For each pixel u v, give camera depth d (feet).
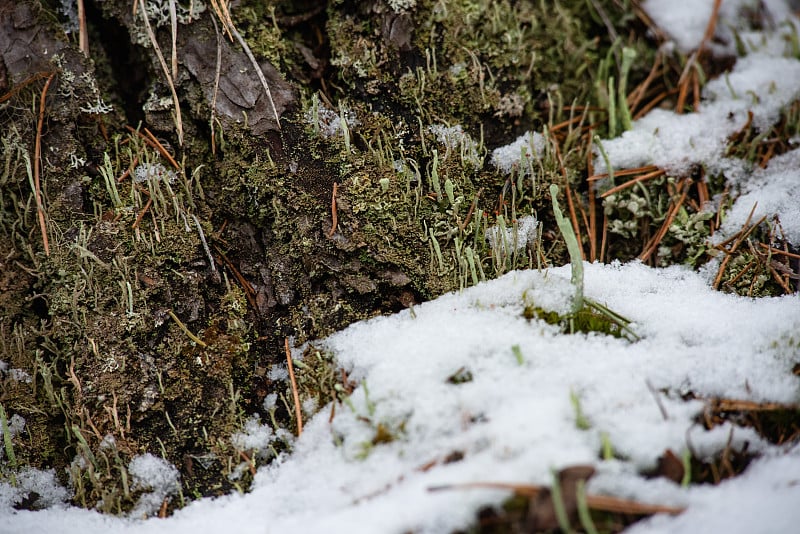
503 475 1.27
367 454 1.33
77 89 1.45
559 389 1.32
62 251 1.41
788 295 1.41
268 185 1.43
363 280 1.42
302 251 1.42
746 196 1.47
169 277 1.41
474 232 1.44
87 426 1.38
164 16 1.46
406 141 1.47
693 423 1.31
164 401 1.38
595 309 1.38
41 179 1.43
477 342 1.36
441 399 1.33
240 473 1.37
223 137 1.45
